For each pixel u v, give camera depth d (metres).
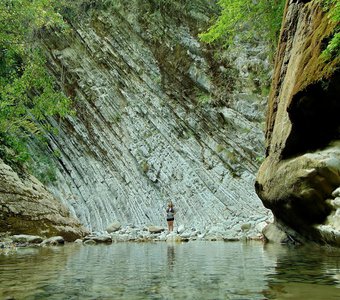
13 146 15.11
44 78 18.12
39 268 3.66
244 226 13.49
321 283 2.59
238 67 23.09
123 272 3.29
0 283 2.66
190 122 22.56
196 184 20.36
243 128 21.64
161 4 25.11
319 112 6.34
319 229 6.02
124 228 17.08
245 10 15.99
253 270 3.39
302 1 8.40
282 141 7.39
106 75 23.95
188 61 23.91
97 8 25.16
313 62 6.49
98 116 22.91
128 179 20.92
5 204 10.16
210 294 2.21
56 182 20.23
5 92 16.09
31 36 22.77
